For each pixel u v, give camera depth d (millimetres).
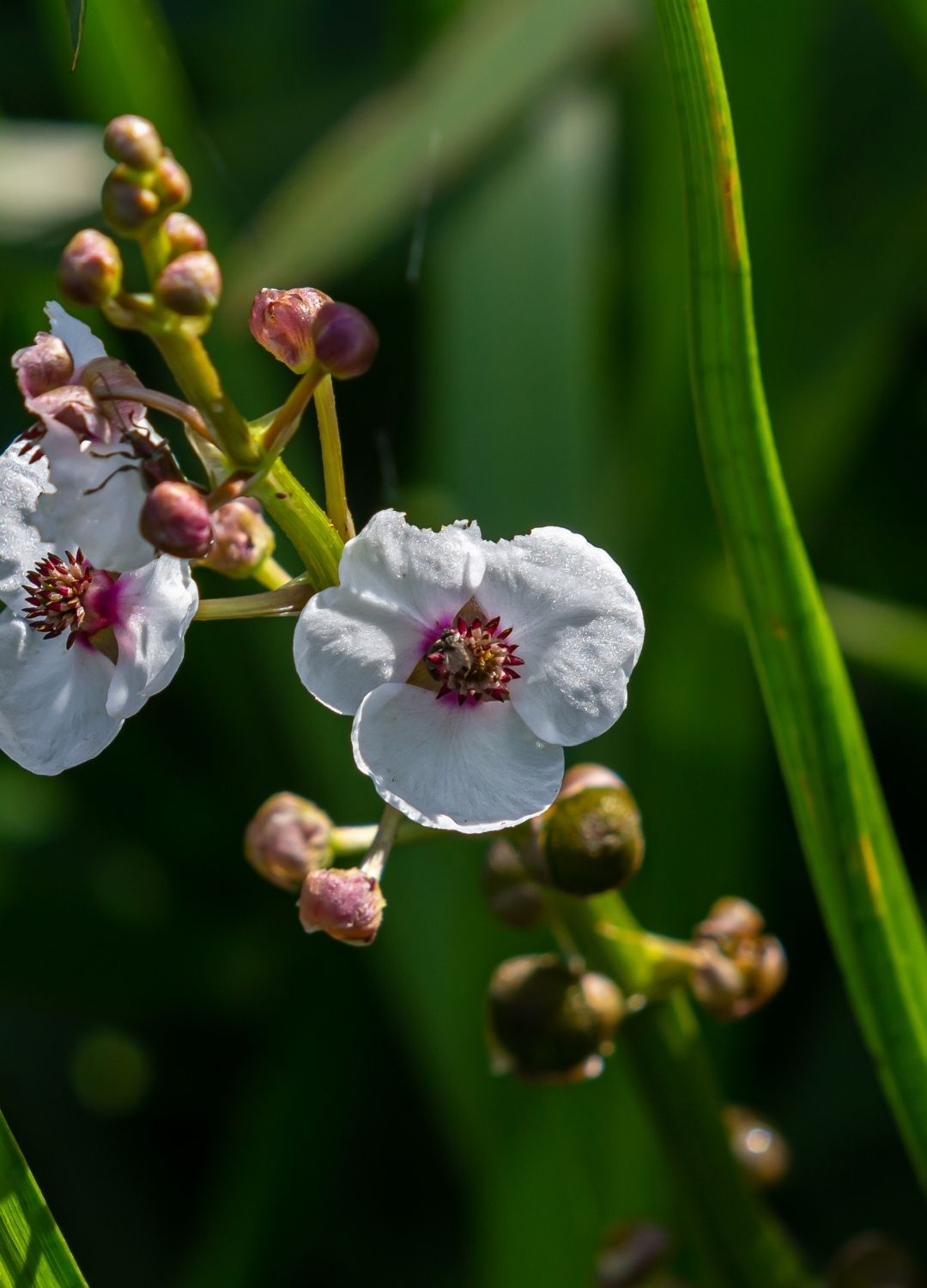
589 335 415
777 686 329
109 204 300
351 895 313
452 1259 430
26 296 418
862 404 420
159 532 301
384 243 409
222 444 306
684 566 407
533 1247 392
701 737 404
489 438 411
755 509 325
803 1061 429
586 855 323
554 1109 392
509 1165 394
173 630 315
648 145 412
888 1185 412
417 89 408
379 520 313
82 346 313
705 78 317
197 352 304
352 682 316
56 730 319
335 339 305
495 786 317
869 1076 419
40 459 320
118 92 404
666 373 411
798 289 421
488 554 316
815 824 332
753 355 322
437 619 317
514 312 415
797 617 327
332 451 316
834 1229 411
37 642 319
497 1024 335
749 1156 352
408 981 402
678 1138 343
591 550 316
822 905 336
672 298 411
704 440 325
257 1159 428
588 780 327
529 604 317
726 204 319
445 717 318
